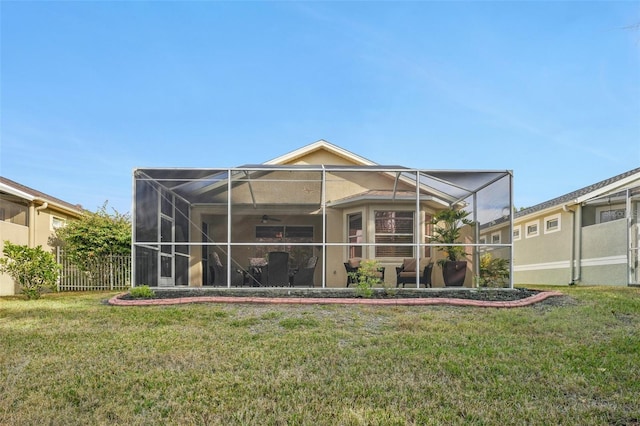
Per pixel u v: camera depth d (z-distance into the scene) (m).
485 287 10.48
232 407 3.81
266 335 6.22
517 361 5.04
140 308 8.27
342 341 5.97
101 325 6.87
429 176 10.45
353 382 4.39
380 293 9.77
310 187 12.38
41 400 3.94
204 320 7.17
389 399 3.99
